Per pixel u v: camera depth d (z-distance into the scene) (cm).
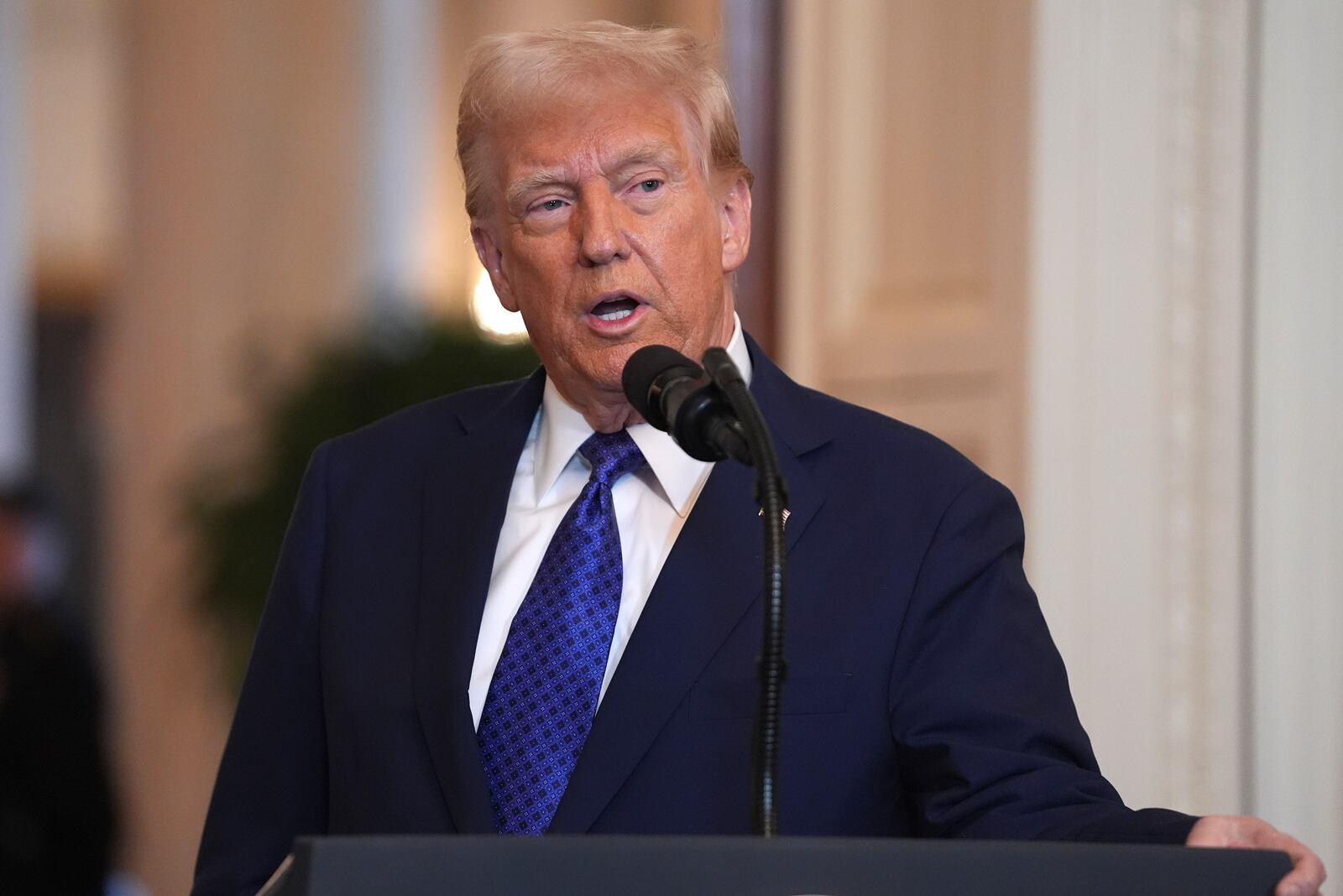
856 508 684
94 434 3125
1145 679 1035
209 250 3050
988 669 647
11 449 3169
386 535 732
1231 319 1023
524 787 647
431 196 3064
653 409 545
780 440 704
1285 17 1000
